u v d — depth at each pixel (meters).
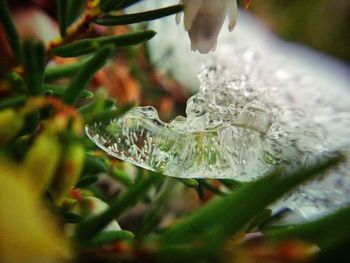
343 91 0.05
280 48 0.07
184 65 0.05
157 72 0.05
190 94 0.05
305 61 0.07
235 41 0.05
